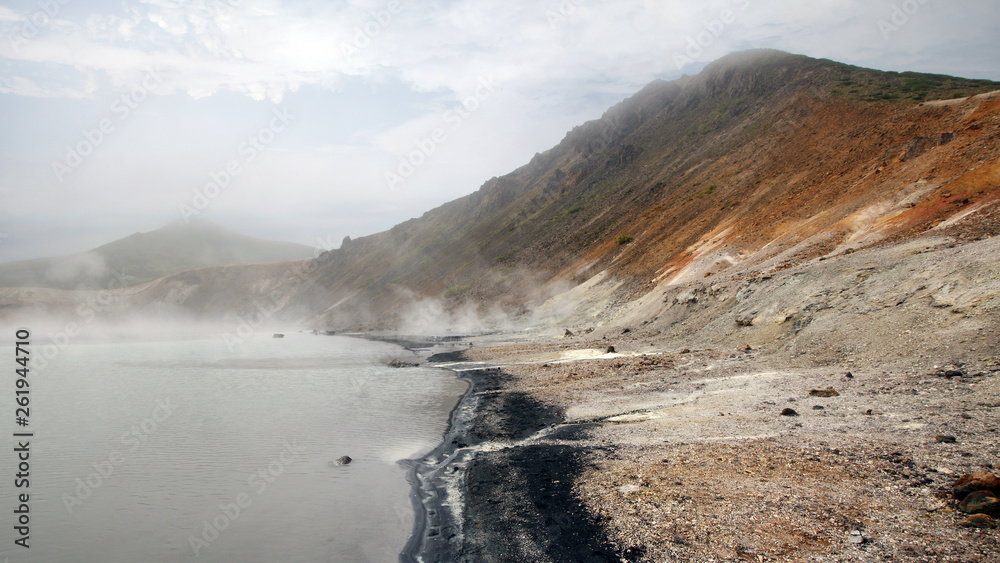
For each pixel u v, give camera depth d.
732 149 83.00
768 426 12.75
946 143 35.12
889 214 31.41
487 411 19.81
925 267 20.05
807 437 11.43
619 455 12.01
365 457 15.20
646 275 56.03
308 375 37.44
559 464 11.95
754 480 9.48
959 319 16.48
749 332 25.39
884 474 8.98
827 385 15.72
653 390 19.25
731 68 121.12
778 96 93.31
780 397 15.39
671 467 10.70
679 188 82.94
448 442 16.31
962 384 13.03
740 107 104.50
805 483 9.08
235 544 9.85
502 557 8.12
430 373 34.34
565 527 8.79
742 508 8.47
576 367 27.56
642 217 81.62
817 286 24.14
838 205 38.44
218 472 14.52
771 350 22.20
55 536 10.55
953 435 10.19
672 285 43.12
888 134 46.78
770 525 7.85
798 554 7.04
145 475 14.43
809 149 59.28
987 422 10.53
